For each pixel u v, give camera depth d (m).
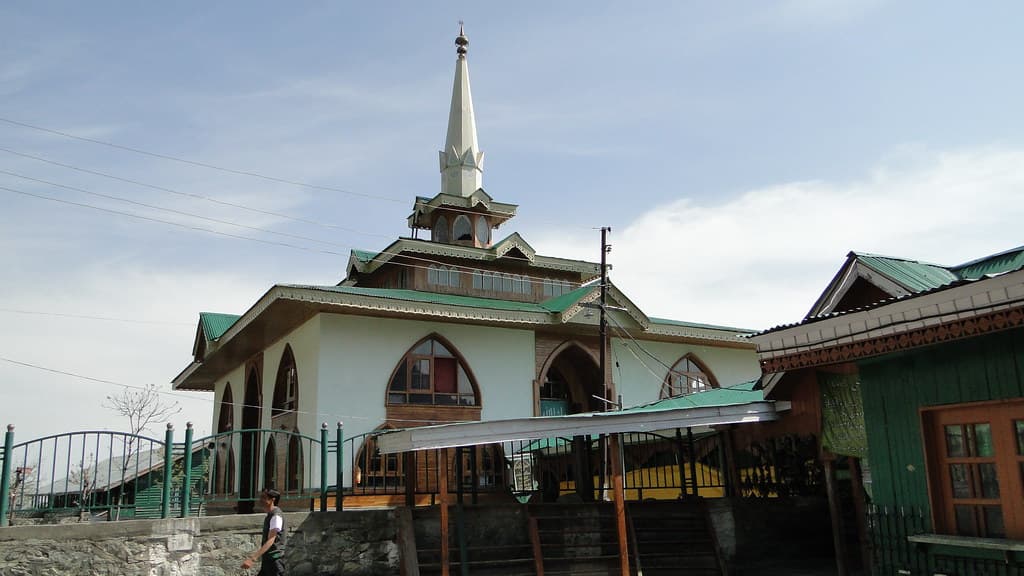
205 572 11.26
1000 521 8.29
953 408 8.81
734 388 17.16
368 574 12.20
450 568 11.98
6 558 10.08
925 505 9.05
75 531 10.50
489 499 20.97
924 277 10.27
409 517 12.55
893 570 9.42
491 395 24.39
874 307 8.54
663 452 18.97
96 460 11.54
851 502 14.89
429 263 28.52
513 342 25.33
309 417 22.03
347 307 21.91
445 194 31.03
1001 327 7.40
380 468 21.72
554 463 21.58
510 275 30.03
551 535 12.93
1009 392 8.13
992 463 8.39
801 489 14.41
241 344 27.02
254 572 11.56
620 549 11.87
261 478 25.77
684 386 28.83
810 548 14.26
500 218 32.47
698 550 13.21
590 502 14.20
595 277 31.59
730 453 14.75
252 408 28.95
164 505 11.48
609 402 23.64
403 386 23.12
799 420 12.16
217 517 11.51
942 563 8.82
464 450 22.05
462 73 33.81
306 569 11.83
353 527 12.30
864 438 10.71
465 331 24.48
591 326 25.78
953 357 8.83
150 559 10.88
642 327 26.48
